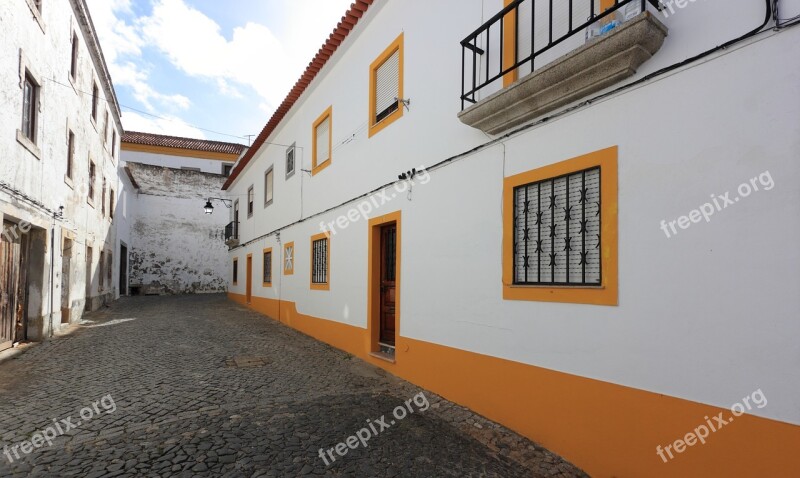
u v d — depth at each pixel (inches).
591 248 147.9
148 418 178.9
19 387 218.1
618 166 137.4
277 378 243.6
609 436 135.6
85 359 280.5
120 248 791.1
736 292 109.4
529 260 170.2
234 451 150.2
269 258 548.4
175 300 783.1
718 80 115.2
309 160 404.5
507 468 146.3
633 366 130.3
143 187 949.2
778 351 101.7
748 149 108.8
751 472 104.7
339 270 330.0
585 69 141.1
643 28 123.0
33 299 333.7
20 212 287.1
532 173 167.3
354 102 317.7
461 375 199.9
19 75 276.4
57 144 361.4
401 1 263.1
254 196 633.0
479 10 201.0
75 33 410.9
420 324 231.5
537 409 160.6
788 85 102.9
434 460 150.8
